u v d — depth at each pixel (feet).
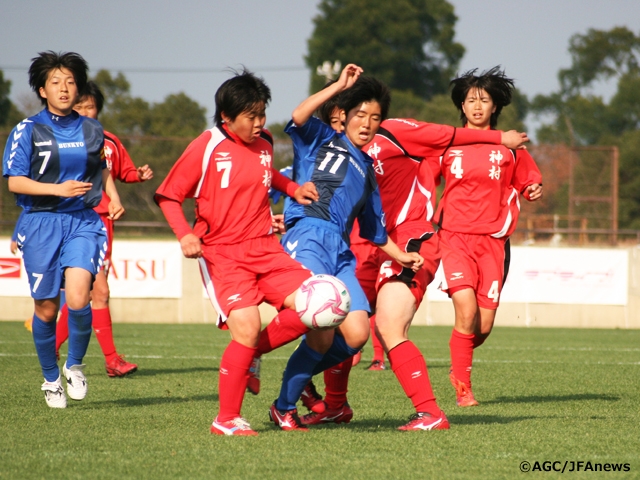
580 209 278.26
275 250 57.16
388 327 59.57
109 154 87.25
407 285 60.75
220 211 56.29
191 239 53.78
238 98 54.60
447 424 59.57
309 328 55.57
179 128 481.46
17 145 64.69
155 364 109.70
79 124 66.74
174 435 55.83
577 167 279.49
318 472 45.34
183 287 193.88
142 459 48.14
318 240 58.18
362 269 67.82
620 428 60.95
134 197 242.78
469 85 77.51
